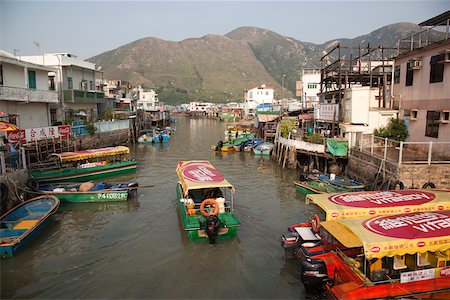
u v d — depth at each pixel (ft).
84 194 64.44
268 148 124.98
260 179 85.76
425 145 65.92
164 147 149.28
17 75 92.02
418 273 30.83
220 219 47.78
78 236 50.19
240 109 339.98
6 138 75.66
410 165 55.42
